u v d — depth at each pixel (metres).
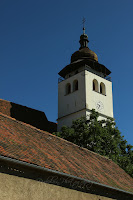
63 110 48.28
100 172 14.84
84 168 13.76
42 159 11.48
